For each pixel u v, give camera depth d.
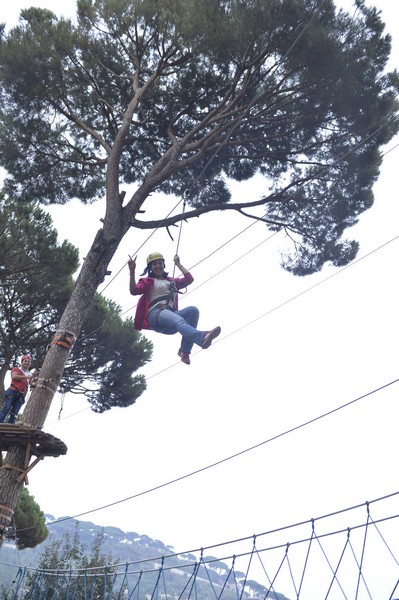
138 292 9.04
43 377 10.73
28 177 14.60
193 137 14.05
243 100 12.94
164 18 12.25
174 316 8.75
